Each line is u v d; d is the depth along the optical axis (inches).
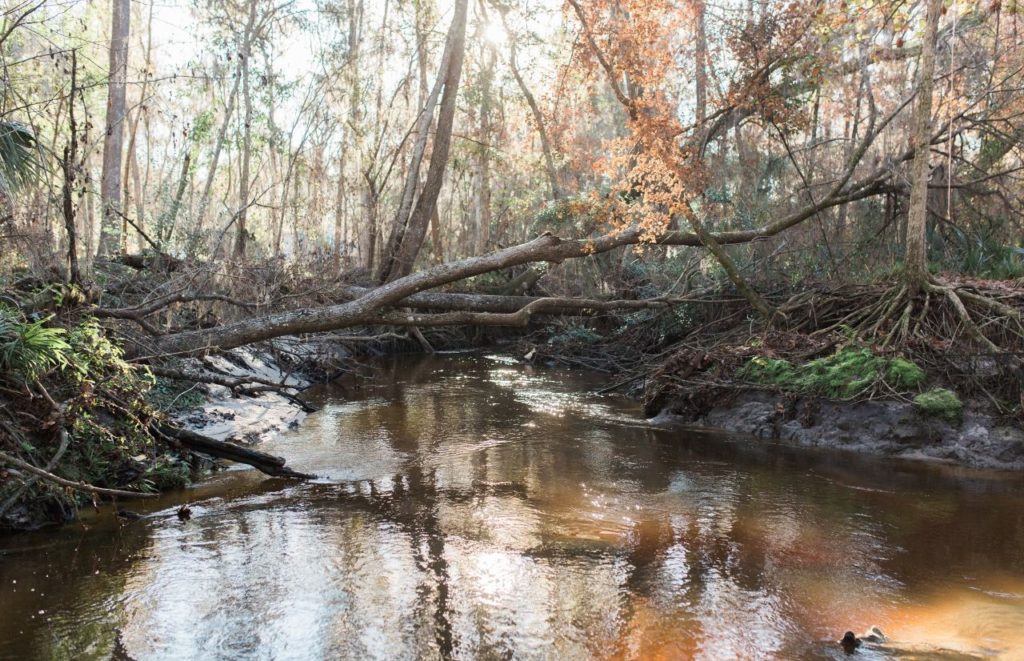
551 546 201.0
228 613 158.1
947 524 220.4
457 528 214.8
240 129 698.8
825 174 625.6
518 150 901.8
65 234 317.1
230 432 314.2
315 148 738.2
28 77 323.3
